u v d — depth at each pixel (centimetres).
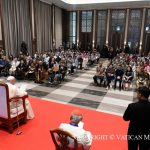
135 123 254
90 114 508
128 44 1834
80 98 654
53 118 474
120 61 1052
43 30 1603
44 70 909
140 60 1170
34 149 346
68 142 249
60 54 1355
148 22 1725
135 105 252
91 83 873
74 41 2002
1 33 1153
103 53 1806
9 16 1195
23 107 430
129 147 272
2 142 366
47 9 1631
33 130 412
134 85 859
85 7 1786
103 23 1862
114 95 702
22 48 1282
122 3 1553
